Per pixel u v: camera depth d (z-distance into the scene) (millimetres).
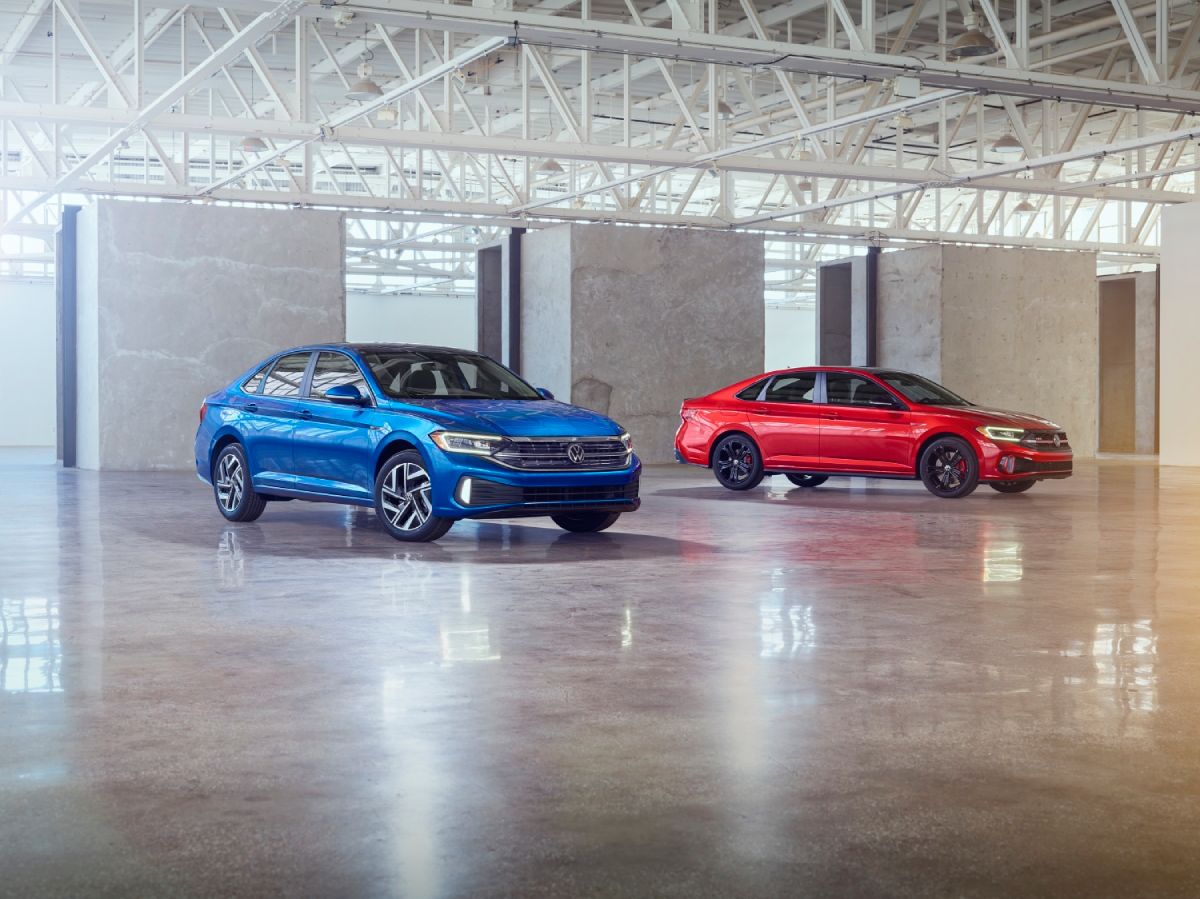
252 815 3109
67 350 20234
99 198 18859
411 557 8133
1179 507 12148
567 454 8688
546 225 24500
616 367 21797
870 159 29812
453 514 8539
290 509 11664
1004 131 27562
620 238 21781
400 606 6223
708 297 22391
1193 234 19797
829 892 2633
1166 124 26625
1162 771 3480
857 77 14039
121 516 11039
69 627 5656
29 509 11781
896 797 3254
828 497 13453
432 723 3998
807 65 13570
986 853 2855
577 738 3824
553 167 26984
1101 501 12906
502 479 8469
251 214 19594
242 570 7523
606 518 9602
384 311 37500
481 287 25297
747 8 14375
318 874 2727
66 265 20172
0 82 23672
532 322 22719
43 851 2861
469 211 23484
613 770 3494
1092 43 21281
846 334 27594
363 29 20922
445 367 9688
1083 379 25094
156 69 23406
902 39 16391
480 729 3926
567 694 4391
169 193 21375
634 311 21891
